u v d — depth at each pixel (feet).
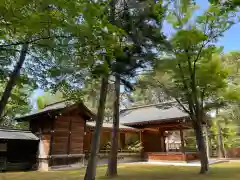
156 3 26.71
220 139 78.33
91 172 26.37
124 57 20.79
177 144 93.61
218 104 41.04
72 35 16.16
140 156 68.44
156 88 37.63
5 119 69.56
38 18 13.91
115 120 35.47
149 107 82.23
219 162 58.70
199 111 37.88
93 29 15.48
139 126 71.15
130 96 39.47
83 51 18.58
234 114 77.20
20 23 14.02
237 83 52.13
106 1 18.95
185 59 34.88
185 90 37.91
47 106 57.82
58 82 23.34
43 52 20.34
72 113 49.65
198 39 32.22
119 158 62.39
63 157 46.44
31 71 22.07
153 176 33.22
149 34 23.88
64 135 47.50
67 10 14.32
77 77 22.79
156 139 74.38
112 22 21.30
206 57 36.32
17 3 13.09
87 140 60.44
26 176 34.86
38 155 46.68
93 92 29.60
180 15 36.14
